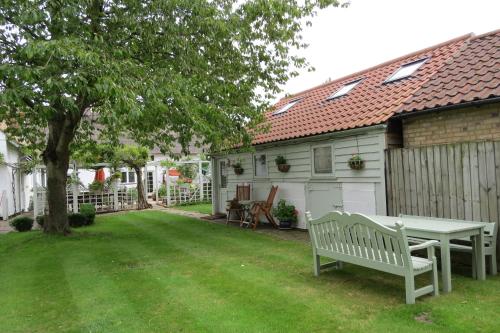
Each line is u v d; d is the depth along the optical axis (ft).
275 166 38.32
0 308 16.01
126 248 28.50
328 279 18.49
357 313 14.01
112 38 26.09
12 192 60.64
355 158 27.58
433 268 15.30
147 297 16.72
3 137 55.01
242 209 40.34
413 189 23.45
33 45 18.63
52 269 22.44
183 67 27.32
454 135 22.20
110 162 59.52
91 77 20.99
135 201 70.38
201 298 16.34
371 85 35.14
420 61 32.76
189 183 70.59
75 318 14.61
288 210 35.45
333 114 33.35
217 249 27.12
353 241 16.76
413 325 12.79
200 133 28.66
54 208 35.27
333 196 31.01
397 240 14.64
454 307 14.15
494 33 28.02
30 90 20.35
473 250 17.57
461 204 20.66
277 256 24.04
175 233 35.42
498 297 15.10
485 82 21.63
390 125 25.70
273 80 33.83
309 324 13.21
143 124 26.27
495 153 19.02
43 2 21.93
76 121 33.24
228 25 27.20
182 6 25.22
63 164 35.35
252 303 15.49
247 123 33.06
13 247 30.53
